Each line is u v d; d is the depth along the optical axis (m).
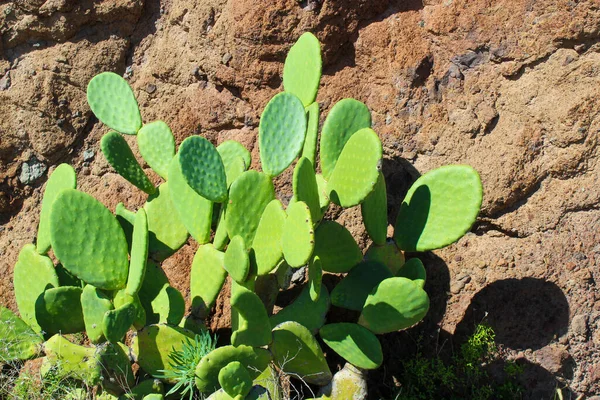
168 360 3.52
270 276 3.67
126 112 3.81
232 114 4.09
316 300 3.44
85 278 3.55
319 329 3.55
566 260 3.65
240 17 3.97
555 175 3.70
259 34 3.96
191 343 3.53
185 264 4.05
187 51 4.13
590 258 3.63
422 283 3.43
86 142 4.26
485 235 3.78
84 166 4.25
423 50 3.88
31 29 4.23
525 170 3.71
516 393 3.62
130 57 4.26
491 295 3.70
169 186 3.65
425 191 3.55
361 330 3.48
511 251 3.71
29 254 3.80
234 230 3.50
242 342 3.40
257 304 3.38
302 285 3.91
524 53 3.74
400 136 3.89
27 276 3.80
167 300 3.65
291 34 3.95
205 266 3.63
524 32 3.73
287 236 3.33
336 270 3.60
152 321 3.67
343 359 3.82
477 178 3.45
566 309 3.62
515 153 3.72
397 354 3.78
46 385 3.60
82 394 3.60
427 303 3.40
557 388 3.57
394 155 3.90
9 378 3.63
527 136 3.72
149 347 3.52
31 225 4.24
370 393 3.77
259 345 3.42
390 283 3.39
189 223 3.64
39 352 3.66
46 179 4.27
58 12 4.19
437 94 3.86
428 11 3.87
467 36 3.81
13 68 4.26
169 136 3.78
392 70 3.91
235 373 3.34
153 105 4.21
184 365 3.44
